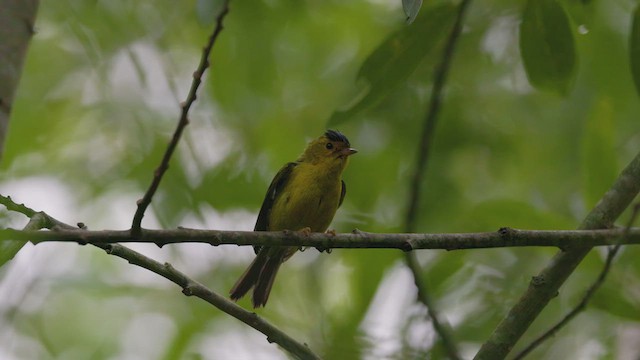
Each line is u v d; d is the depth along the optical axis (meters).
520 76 13.99
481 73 14.17
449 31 8.98
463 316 11.54
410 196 10.05
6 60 5.48
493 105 14.11
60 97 13.92
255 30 12.91
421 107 13.82
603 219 8.27
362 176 13.57
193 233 7.05
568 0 9.44
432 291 11.52
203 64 6.18
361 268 11.60
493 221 11.38
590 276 10.86
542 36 8.67
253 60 13.04
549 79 8.92
